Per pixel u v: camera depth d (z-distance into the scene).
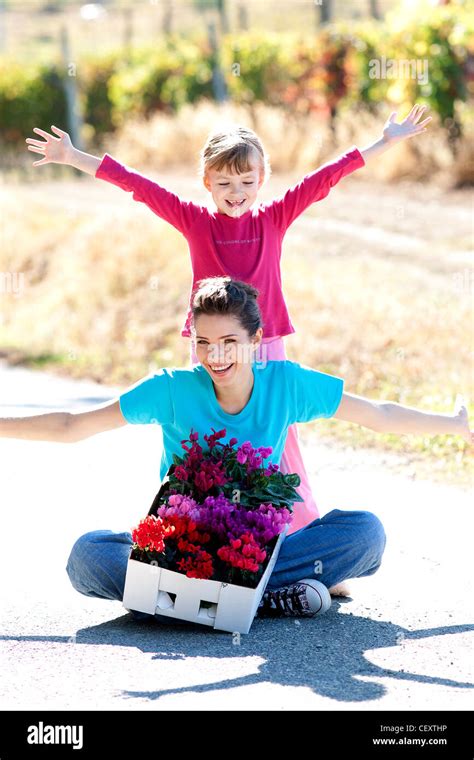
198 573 6.67
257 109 31.08
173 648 6.57
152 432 13.23
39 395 15.16
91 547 7.15
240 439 7.05
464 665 6.30
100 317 19.00
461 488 10.47
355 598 7.57
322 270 18.80
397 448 11.88
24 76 41.59
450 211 22.95
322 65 30.03
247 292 6.86
